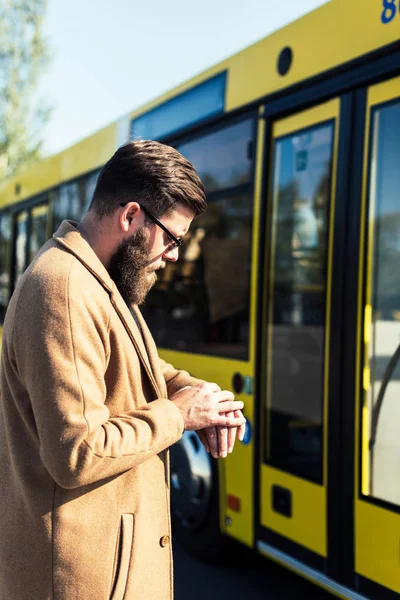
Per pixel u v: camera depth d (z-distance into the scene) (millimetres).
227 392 1862
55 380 1458
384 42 2750
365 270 2789
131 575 1622
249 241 3562
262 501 3311
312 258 3146
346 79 2949
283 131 3385
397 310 2838
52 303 1493
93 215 1711
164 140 4492
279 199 3393
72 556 1537
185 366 4145
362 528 2691
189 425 1749
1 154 20281
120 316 1649
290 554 3088
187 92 4242
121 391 1640
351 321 2832
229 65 3816
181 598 3561
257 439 3359
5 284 7672
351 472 2771
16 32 20234
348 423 2807
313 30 3164
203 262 4062
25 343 1499
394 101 2734
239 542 3812
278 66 3391
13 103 20219
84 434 1445
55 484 1551
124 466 1538
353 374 2799
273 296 3408
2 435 1675
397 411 2670
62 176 6074
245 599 3547
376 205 2807
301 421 3113
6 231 7762
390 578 2549
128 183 1656
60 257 1575
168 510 1788
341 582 2781
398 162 2746
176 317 4355
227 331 3725
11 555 1575
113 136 5148
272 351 3383
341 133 2977
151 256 1706
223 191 3854
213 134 3965
